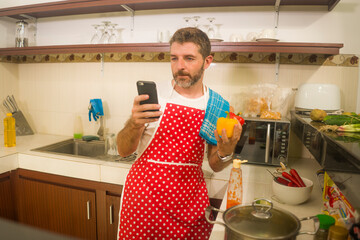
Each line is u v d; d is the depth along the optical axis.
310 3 1.85
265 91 1.93
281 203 1.23
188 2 1.92
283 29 1.94
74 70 2.40
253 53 1.98
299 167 1.77
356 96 1.87
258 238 0.67
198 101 1.34
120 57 2.26
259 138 1.73
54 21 2.43
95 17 2.31
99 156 2.11
